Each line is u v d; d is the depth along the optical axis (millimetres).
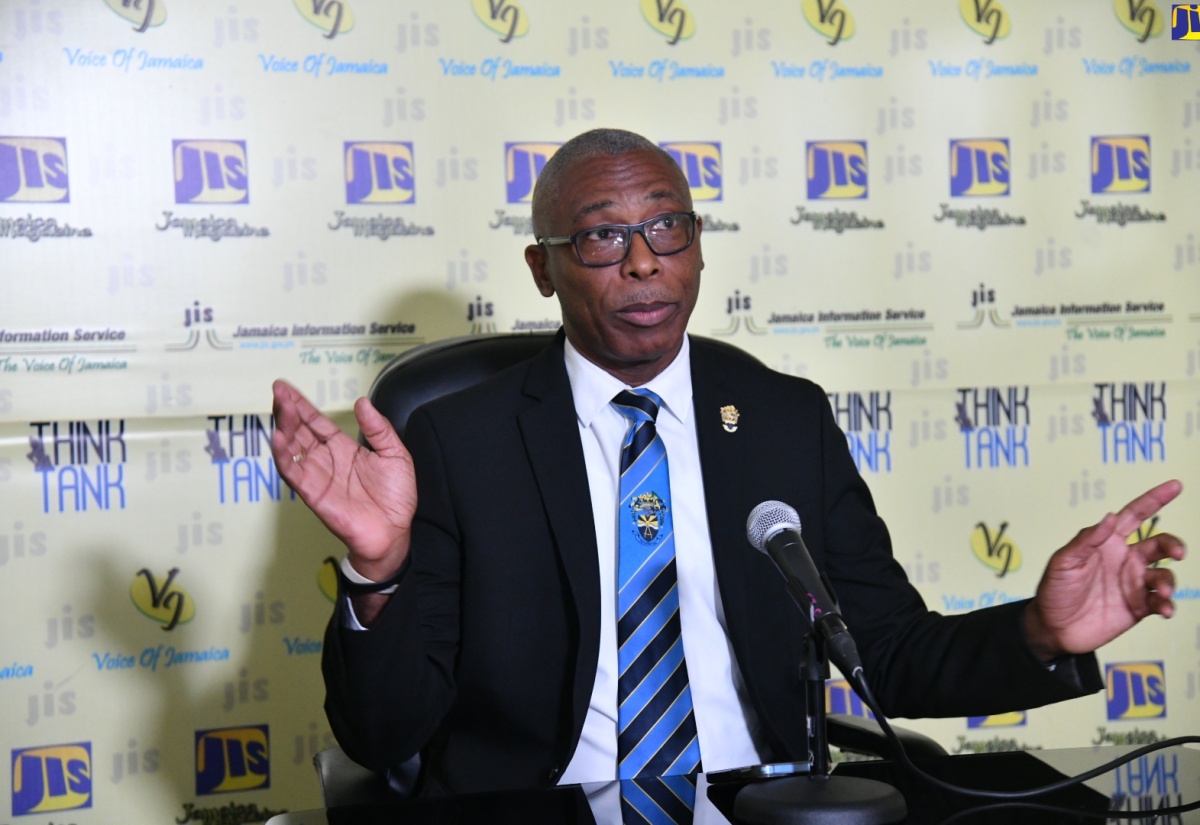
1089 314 2781
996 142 2740
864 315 2707
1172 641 2840
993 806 1092
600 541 1604
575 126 2605
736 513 1609
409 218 2549
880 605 1652
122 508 2455
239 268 2488
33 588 2420
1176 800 1098
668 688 1531
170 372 2467
